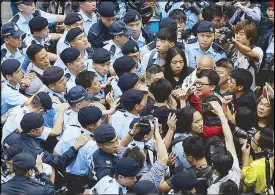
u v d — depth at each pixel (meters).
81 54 13.59
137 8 15.56
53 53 14.76
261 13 15.70
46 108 11.45
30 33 14.44
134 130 10.53
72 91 11.28
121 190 9.73
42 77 12.30
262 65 13.79
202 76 11.72
